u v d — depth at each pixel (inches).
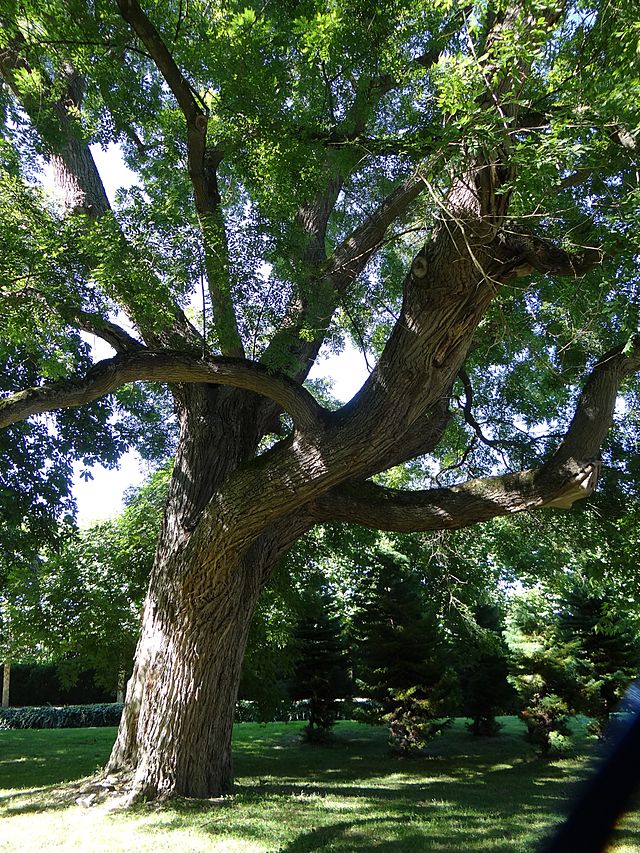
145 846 257.8
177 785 336.8
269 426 434.3
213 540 330.6
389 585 654.5
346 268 389.4
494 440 497.0
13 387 475.8
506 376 510.6
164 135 376.5
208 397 397.1
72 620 618.8
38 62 356.2
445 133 229.5
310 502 366.0
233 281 322.0
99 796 327.3
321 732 729.6
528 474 327.9
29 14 315.9
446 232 275.4
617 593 564.4
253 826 290.5
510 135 248.1
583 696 630.5
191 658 343.9
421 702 615.2
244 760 574.6
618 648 724.0
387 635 642.8
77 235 317.4
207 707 346.3
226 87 315.9
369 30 298.4
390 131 383.6
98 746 665.6
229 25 320.8
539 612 741.3
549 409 499.8
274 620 637.9
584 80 231.8
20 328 311.9
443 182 291.0
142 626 368.2
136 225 312.5
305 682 733.3
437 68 227.1
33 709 1006.4
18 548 546.0
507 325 359.3
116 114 367.6
